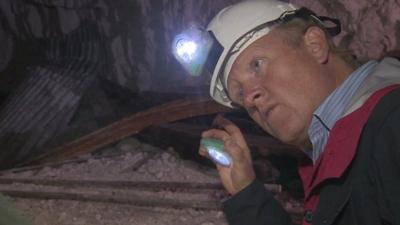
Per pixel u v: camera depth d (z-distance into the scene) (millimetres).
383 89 1252
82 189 5312
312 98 1397
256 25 1441
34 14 10742
